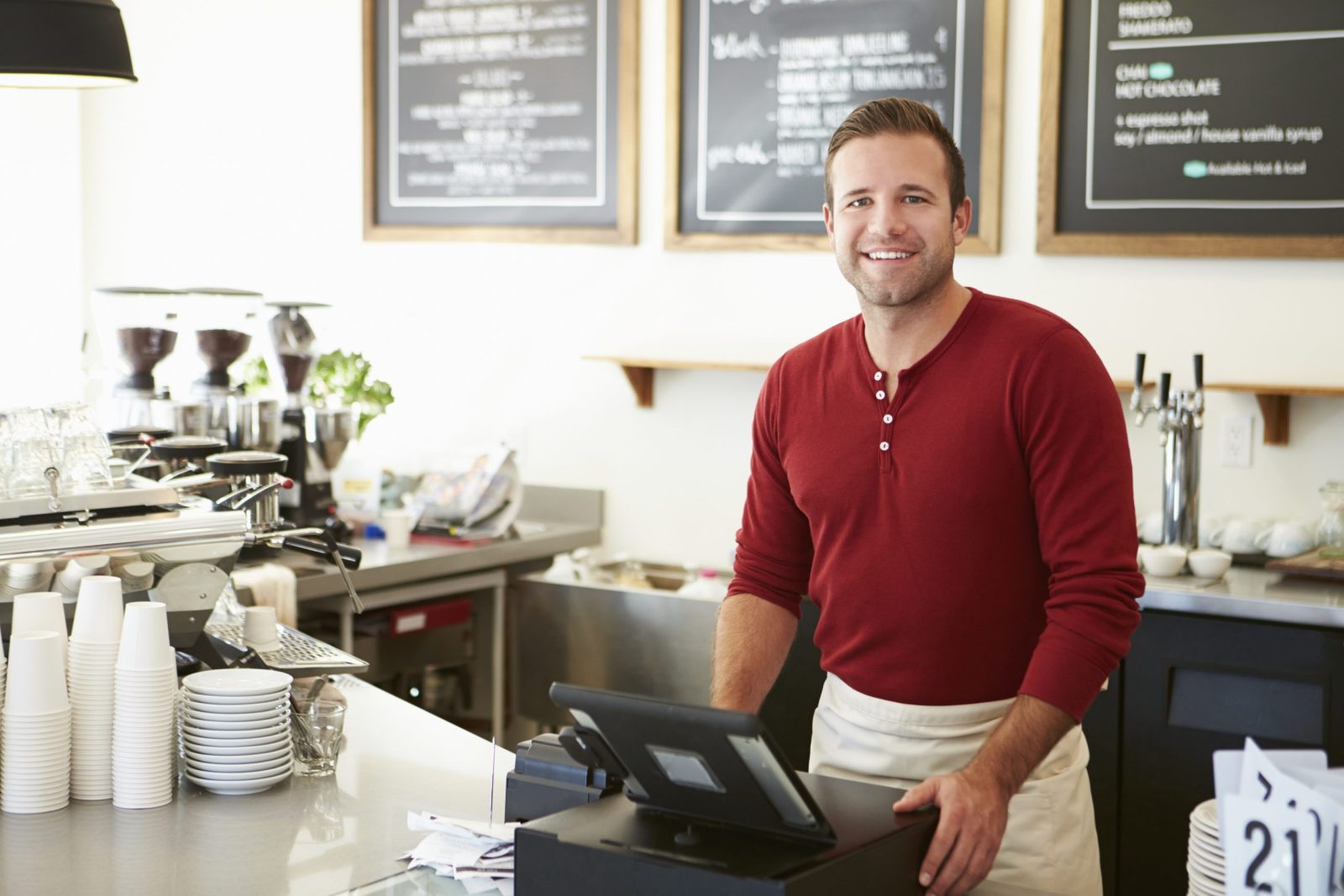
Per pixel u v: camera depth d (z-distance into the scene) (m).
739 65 3.51
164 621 1.74
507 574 3.63
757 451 1.96
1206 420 3.13
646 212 3.69
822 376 1.85
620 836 1.27
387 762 1.90
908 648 1.76
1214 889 1.35
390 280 4.07
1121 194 3.15
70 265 4.29
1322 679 2.57
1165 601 2.70
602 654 3.34
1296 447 3.05
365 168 4.02
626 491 3.78
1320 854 1.06
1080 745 1.83
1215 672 2.67
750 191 3.53
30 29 2.15
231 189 4.27
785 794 1.23
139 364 3.12
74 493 1.93
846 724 1.83
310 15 4.11
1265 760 1.13
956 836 1.34
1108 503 1.63
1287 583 2.78
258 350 3.61
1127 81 3.12
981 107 3.26
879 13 3.34
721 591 3.31
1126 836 2.77
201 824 1.66
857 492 1.78
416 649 3.43
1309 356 3.03
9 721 1.68
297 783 1.81
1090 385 1.66
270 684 1.80
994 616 1.72
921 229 1.69
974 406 1.70
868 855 1.25
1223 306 3.10
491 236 3.88
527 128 3.81
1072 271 3.23
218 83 4.25
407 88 3.96
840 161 1.74
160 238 4.37
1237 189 3.04
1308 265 3.02
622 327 3.75
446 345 4.01
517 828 1.30
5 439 1.92
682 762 1.26
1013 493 1.70
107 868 1.52
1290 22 2.97
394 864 1.53
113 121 4.37
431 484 3.61
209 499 2.25
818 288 3.48
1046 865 1.72
